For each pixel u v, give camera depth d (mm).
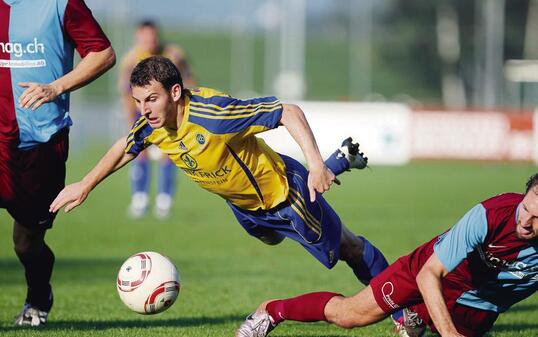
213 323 22781
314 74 144125
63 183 20844
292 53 132250
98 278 32094
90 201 61969
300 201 19000
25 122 19812
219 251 39781
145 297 18422
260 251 40125
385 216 53000
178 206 60188
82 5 19625
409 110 88750
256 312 19000
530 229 15516
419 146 88812
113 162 18688
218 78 144500
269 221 19594
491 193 67000
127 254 38406
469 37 142500
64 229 46188
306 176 19375
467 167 89500
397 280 17391
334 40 154125
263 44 153500
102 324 22391
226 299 27234
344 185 76750
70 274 33031
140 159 50969
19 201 20516
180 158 18062
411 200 63156
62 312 24578
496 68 118750
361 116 88000
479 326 18609
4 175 20188
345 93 138750
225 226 48875
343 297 18344
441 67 143750
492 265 17031
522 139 89438
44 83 19797
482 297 18094
